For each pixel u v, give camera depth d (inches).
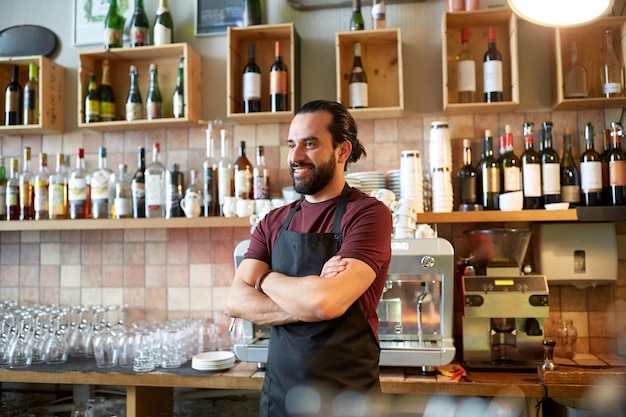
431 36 111.1
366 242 62.1
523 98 108.0
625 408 74.8
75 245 120.4
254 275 68.5
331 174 65.2
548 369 84.3
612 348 103.0
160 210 109.7
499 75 103.2
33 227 110.2
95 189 111.8
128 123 112.3
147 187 109.9
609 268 99.3
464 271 95.6
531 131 101.0
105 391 112.8
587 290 104.7
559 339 98.9
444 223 108.8
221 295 115.5
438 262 84.7
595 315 104.3
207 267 116.2
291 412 64.0
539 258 102.2
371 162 111.3
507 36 107.8
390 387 84.4
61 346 98.5
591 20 78.0
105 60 117.6
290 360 64.7
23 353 96.3
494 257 94.4
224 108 116.8
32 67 116.6
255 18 114.0
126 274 118.5
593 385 80.2
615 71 102.9
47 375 91.7
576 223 100.7
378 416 63.5
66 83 122.1
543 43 108.2
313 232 66.2
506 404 68.9
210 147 112.4
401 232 92.6
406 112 110.7
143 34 114.7
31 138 122.5
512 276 91.4
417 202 99.9
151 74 115.4
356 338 63.2
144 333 96.1
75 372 91.2
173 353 95.2
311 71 114.5
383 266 64.5
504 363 90.5
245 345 89.5
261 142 115.0
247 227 115.3
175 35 119.3
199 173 116.7
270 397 66.9
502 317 90.7
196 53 115.8
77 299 119.8
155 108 113.4
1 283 122.5
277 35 112.9
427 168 109.6
